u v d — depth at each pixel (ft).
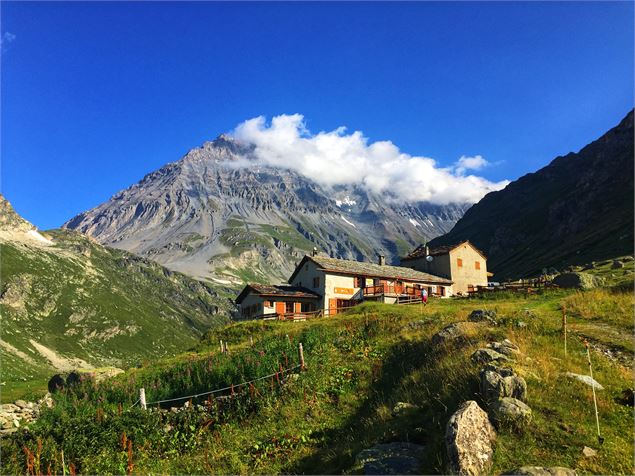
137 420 64.34
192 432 65.05
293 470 50.67
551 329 76.84
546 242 517.55
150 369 123.65
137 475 53.01
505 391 46.60
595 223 437.58
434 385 56.54
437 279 224.33
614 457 38.93
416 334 92.27
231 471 52.75
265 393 71.97
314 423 62.44
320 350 92.48
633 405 48.16
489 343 64.64
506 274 437.17
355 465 43.65
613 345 68.39
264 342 108.47
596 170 538.47
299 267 211.82
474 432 39.83
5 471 51.49
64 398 88.43
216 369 86.07
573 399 48.08
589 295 107.55
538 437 41.65
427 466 39.86
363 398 68.03
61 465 52.95
